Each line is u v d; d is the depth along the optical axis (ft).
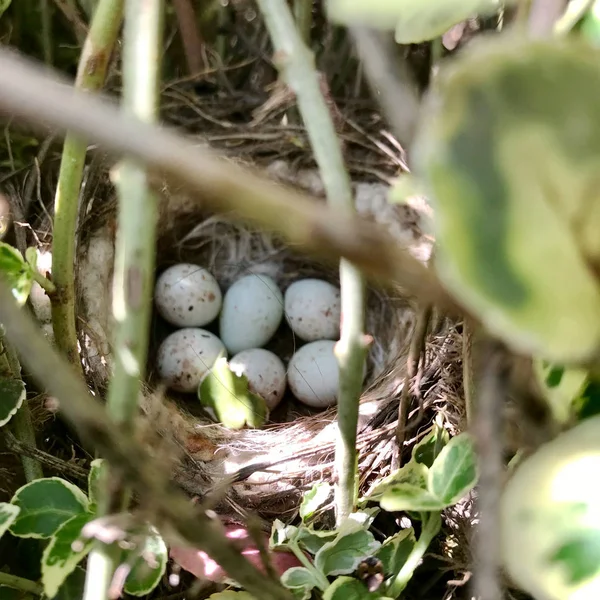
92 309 0.36
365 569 0.24
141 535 0.17
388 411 0.34
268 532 0.30
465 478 0.22
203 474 0.33
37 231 0.35
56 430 0.32
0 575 0.23
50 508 0.22
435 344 0.32
